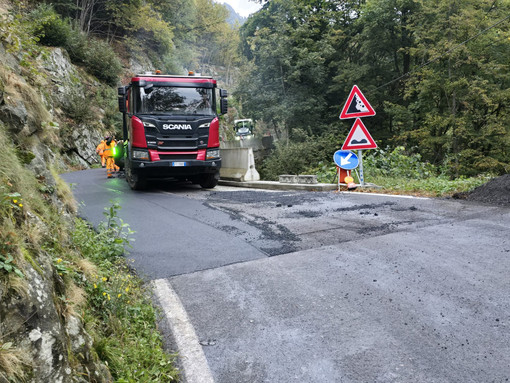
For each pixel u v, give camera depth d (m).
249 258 4.71
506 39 18.31
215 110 11.75
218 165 11.60
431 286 3.62
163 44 49.47
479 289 3.49
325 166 12.97
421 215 6.15
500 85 19.95
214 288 3.90
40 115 4.64
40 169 4.06
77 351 2.10
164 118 10.91
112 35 41.47
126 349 2.71
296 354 2.72
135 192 11.12
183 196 10.01
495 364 2.47
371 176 11.39
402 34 25.14
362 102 9.27
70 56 33.12
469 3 18.73
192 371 2.61
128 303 3.44
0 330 1.66
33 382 1.68
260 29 31.95
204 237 5.68
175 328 3.18
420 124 22.73
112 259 4.49
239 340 2.95
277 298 3.60
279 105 27.88
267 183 11.33
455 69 19.20
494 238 4.75
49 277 2.24
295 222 6.26
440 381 2.35
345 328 3.01
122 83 38.38
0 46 5.00
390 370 2.48
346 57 30.75
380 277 3.90
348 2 29.55
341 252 4.69
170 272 4.37
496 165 18.84
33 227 2.56
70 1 35.56
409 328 2.95
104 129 31.28
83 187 12.51
